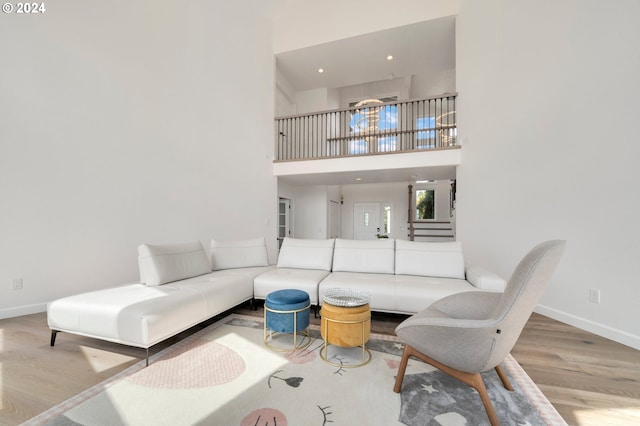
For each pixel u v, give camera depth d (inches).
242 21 209.8
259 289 121.1
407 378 70.3
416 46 231.6
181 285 104.0
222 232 193.2
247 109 211.6
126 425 53.7
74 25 128.3
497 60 146.6
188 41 174.6
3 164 110.8
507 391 64.9
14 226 113.6
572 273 109.0
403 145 323.9
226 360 78.9
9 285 112.5
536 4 123.9
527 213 128.1
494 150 147.8
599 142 100.4
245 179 208.8
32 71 117.1
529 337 97.0
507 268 138.8
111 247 140.0
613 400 62.6
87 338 92.7
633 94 91.3
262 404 59.9
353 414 56.9
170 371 72.7
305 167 223.1
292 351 84.9
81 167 130.5
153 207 156.7
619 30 95.0
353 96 357.7
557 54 115.1
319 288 111.7
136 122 149.8
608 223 97.7
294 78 285.7
